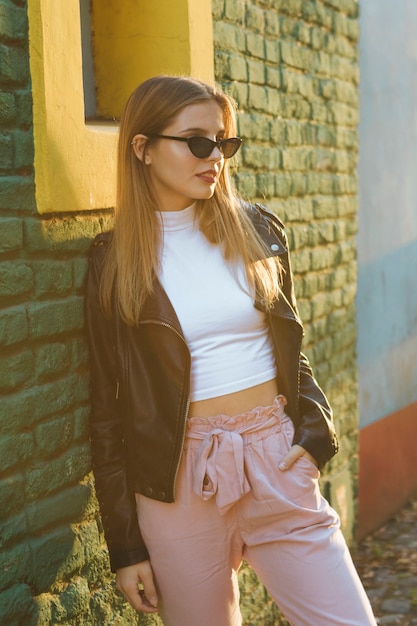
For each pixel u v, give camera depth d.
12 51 2.45
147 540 2.62
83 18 3.31
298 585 2.56
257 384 2.59
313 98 4.56
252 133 3.89
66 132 2.61
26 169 2.51
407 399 6.53
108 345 2.63
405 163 6.47
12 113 2.45
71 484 2.74
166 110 2.48
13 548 2.49
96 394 2.66
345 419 5.10
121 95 3.37
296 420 2.67
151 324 2.50
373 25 5.87
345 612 2.52
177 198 2.57
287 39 4.26
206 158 2.47
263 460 2.55
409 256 6.56
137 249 2.54
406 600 4.66
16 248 2.46
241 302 2.56
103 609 2.91
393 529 5.91
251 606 3.90
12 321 2.44
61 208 2.59
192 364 2.53
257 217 2.76
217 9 3.59
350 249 5.13
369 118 5.82
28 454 2.54
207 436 2.50
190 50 3.30
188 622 2.61
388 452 6.10
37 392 2.57
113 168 2.88
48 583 2.63
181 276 2.55
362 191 5.73
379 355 6.01
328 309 4.80
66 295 2.68
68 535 2.72
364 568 5.16
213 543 2.57
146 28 3.33
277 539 2.57
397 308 6.35
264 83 4.01
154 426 2.54
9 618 2.44
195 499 2.54
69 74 2.63
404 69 6.44
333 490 4.88
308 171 4.51
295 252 4.35
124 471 2.64
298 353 2.67
